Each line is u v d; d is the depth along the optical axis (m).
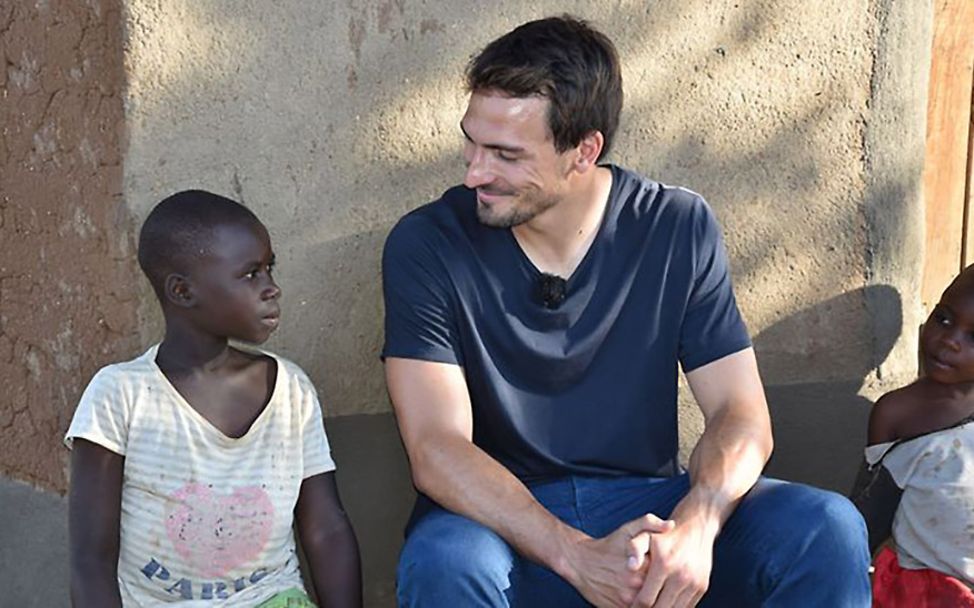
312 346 2.90
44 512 2.96
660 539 2.38
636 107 3.11
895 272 3.46
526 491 2.50
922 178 3.47
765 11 3.20
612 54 2.58
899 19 3.35
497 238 2.68
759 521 2.52
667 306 2.75
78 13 2.66
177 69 2.65
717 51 3.17
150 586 2.49
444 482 2.51
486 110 2.50
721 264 2.78
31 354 2.94
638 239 2.72
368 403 2.99
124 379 2.47
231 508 2.49
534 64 2.47
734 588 2.58
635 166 3.13
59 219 2.80
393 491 3.05
